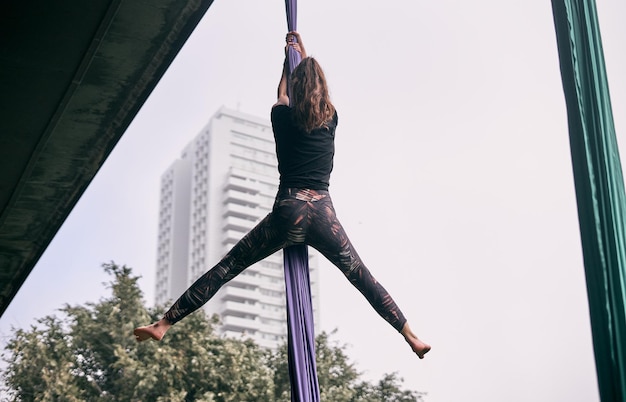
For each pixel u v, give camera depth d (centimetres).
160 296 8962
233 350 2009
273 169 9294
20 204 827
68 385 1939
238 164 9069
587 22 372
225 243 8756
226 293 8006
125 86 688
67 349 1984
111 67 663
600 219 340
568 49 365
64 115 712
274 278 8300
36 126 721
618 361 316
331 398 2245
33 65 651
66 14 600
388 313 337
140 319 2062
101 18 607
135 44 640
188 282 8831
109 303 2080
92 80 675
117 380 1948
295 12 401
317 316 7150
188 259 9006
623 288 328
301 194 336
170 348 1975
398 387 2395
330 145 348
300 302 339
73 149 757
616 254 331
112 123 730
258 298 8112
